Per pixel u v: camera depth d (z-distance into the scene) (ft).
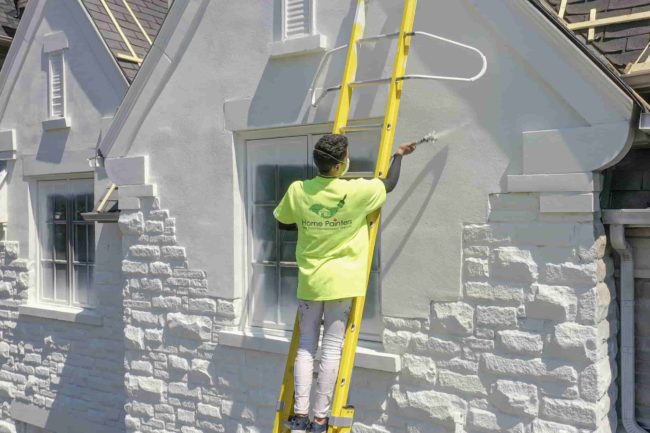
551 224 14.79
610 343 15.24
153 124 21.76
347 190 13.82
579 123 14.32
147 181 21.91
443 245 16.22
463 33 15.79
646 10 14.79
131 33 27.27
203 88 20.51
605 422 14.79
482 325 15.74
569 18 15.88
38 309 27.89
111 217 23.71
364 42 16.93
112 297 25.63
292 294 19.43
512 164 15.21
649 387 15.08
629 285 15.06
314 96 17.40
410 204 16.70
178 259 21.27
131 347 22.35
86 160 26.32
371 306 17.99
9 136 28.96
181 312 21.18
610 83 13.57
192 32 20.66
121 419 25.27
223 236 20.22
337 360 14.12
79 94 26.68
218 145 20.22
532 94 14.88
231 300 20.13
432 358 16.48
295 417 14.23
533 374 15.02
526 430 15.12
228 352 20.11
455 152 16.02
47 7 27.58
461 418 16.03
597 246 14.34
